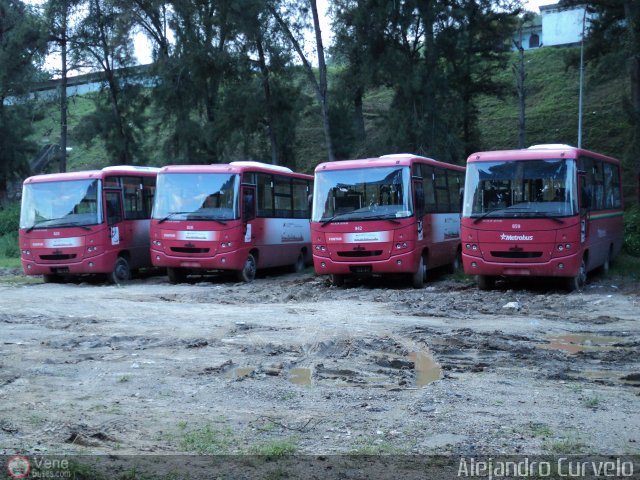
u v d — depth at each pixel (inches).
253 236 884.0
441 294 708.7
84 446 241.6
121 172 933.2
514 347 425.1
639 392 319.9
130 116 1722.4
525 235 695.1
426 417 278.5
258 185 906.1
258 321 535.8
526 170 706.2
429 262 826.2
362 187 782.5
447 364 381.1
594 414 282.4
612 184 901.2
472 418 276.7
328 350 423.2
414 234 765.3
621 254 1016.9
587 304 625.6
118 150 1721.2
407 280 869.2
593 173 789.9
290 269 1029.8
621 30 1400.1
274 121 1489.9
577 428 263.1
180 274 900.6
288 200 999.6
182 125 1557.6
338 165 796.0
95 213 887.1
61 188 901.2
